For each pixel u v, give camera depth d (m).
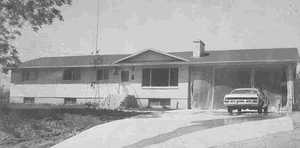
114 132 13.95
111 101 30.50
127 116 19.08
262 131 13.33
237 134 12.95
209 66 30.52
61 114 17.44
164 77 31.41
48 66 35.03
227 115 19.83
